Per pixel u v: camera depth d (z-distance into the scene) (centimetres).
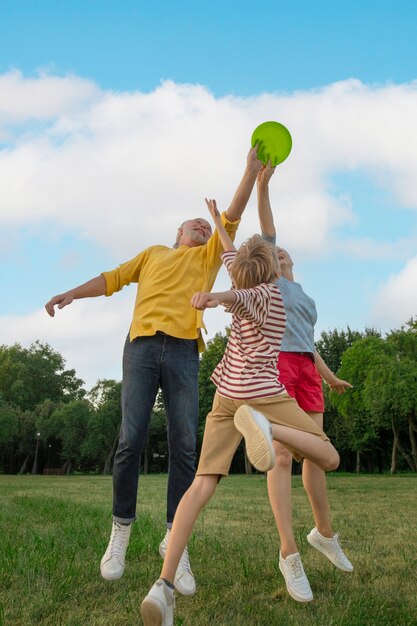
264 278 325
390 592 341
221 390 317
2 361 8412
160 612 254
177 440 369
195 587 336
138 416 363
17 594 321
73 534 544
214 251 391
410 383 4181
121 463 359
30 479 3278
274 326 316
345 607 308
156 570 388
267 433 280
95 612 293
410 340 4691
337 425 4906
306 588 325
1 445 7369
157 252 411
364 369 4472
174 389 370
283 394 310
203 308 291
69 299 396
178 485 367
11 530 589
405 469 5359
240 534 580
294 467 4716
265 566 405
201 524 672
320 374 440
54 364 8850
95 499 1161
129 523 358
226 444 309
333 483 1983
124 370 376
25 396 8119
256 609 306
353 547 500
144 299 385
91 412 7075
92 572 374
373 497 1203
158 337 372
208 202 395
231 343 327
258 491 1476
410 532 605
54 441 7562
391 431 4903
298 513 805
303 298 413
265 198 409
